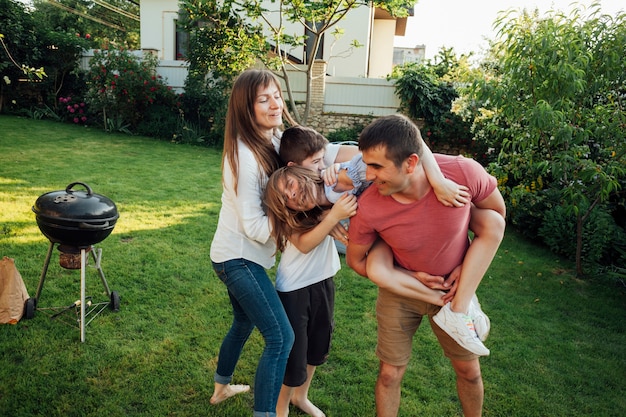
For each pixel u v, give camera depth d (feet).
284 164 6.68
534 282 14.90
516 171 16.98
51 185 21.06
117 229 16.49
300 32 44.96
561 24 14.10
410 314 6.66
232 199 6.42
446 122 34.27
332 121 39.11
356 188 6.04
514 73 14.47
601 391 9.21
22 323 9.99
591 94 14.44
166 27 48.42
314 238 6.11
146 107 39.63
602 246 15.57
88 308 10.89
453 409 8.33
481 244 6.03
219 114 38.27
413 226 5.68
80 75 43.11
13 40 39.40
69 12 85.81
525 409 8.48
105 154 29.81
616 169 14.02
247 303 6.46
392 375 6.75
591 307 13.25
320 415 7.85
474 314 6.24
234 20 35.60
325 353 7.37
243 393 8.40
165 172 26.35
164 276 13.01
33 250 13.78
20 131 34.12
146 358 9.16
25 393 7.88
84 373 8.53
